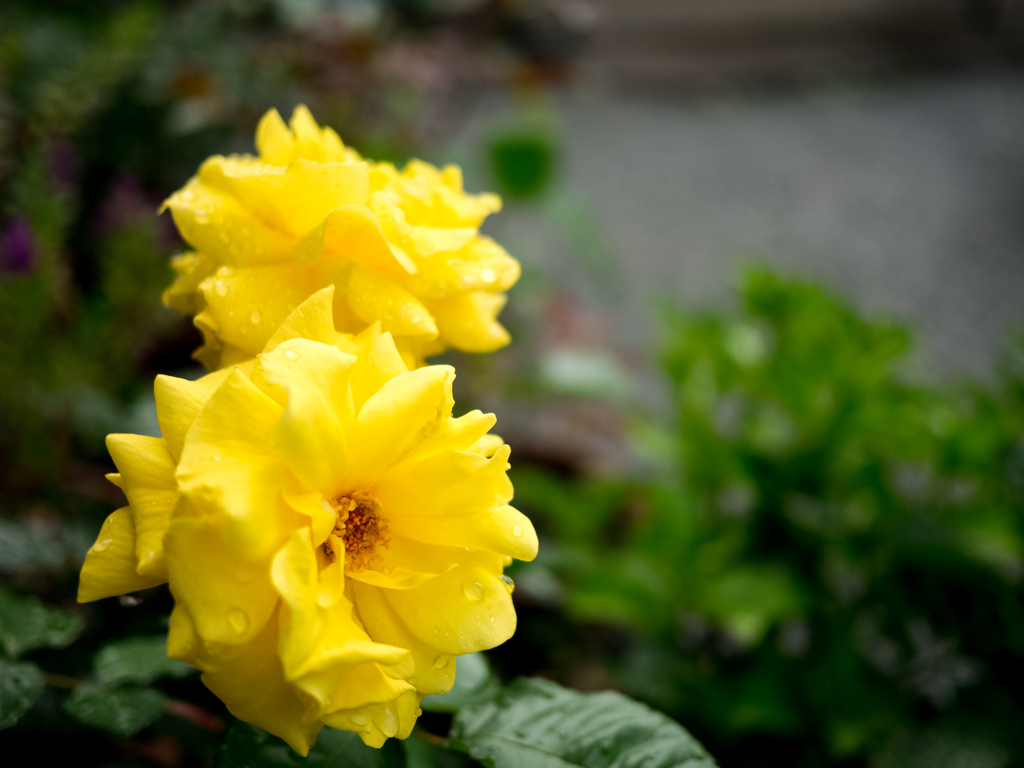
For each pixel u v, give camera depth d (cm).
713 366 53
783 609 45
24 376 44
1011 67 186
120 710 28
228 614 23
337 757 27
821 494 48
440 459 25
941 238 128
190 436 23
